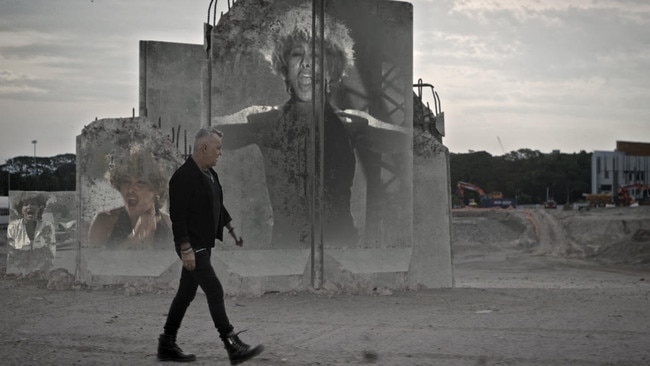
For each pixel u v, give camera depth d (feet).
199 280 20.97
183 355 21.36
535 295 37.93
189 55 59.06
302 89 38.19
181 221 20.81
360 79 38.99
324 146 38.37
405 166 39.78
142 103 58.34
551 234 161.99
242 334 25.72
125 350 22.93
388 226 39.40
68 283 40.73
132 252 40.81
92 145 41.57
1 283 43.55
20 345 23.63
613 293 39.60
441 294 38.06
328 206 38.34
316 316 30.30
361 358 21.36
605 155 472.44
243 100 37.68
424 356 21.58
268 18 37.91
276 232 37.76
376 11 39.29
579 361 20.67
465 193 416.67
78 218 41.60
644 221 161.79
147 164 40.96
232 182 37.50
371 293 37.78
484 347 22.84
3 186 284.41
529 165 588.50
